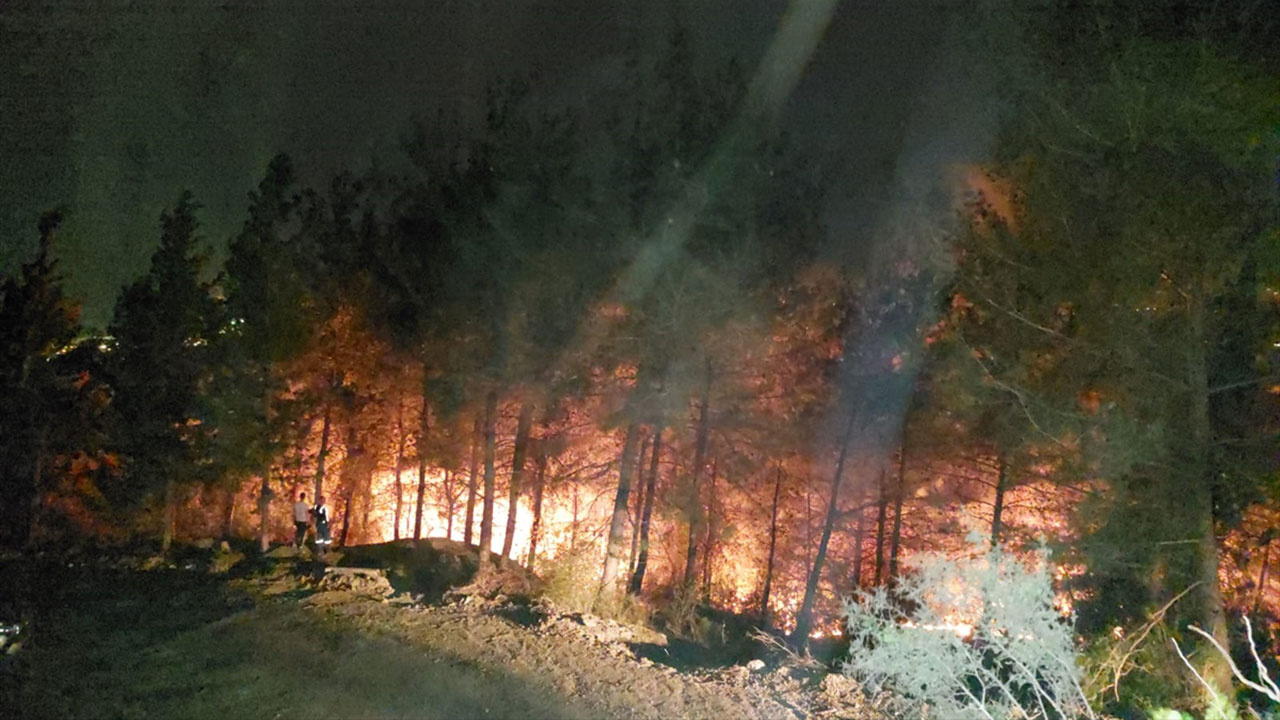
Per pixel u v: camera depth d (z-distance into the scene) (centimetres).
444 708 831
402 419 2309
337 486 2469
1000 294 1140
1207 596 975
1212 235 935
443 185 1672
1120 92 964
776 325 1641
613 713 836
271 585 1434
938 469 1784
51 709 792
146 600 1293
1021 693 871
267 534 2102
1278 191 916
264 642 1048
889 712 852
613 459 2020
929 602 822
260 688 870
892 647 822
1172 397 1020
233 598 1316
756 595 2245
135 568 1650
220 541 2230
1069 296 1063
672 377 1568
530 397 1667
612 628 1264
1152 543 973
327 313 2042
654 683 940
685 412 1639
